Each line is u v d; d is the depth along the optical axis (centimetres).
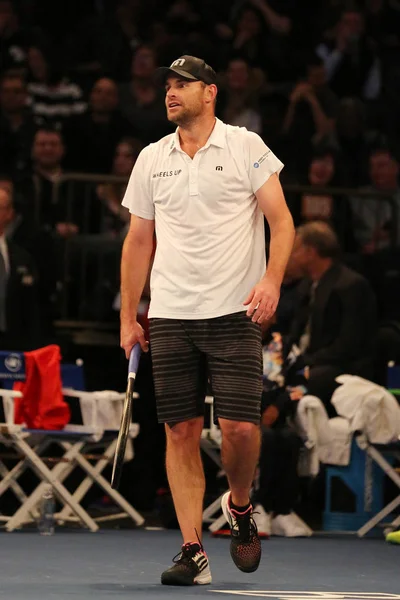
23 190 2319
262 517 1617
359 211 2325
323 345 1828
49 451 1942
